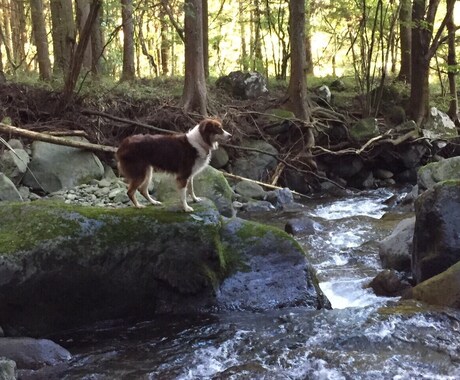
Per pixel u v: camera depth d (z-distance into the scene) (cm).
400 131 879
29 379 264
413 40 944
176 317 341
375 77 1126
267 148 797
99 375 268
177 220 344
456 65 935
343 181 851
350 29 1217
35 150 577
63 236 317
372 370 258
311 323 316
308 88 992
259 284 355
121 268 330
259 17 1200
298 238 511
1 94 647
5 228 323
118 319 338
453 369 256
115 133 708
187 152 349
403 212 610
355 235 519
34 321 314
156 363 280
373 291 378
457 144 898
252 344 297
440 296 329
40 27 794
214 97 870
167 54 1430
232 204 586
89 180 593
